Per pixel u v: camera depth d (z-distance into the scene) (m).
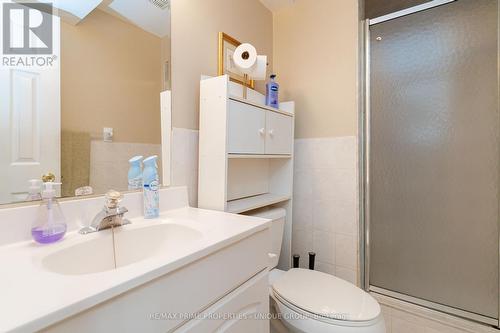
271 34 1.83
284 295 1.09
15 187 0.70
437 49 1.37
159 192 1.04
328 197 1.62
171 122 1.12
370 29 1.55
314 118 1.68
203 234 0.75
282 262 1.66
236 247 0.75
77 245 0.70
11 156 0.70
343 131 1.57
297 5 1.76
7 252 0.64
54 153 0.78
